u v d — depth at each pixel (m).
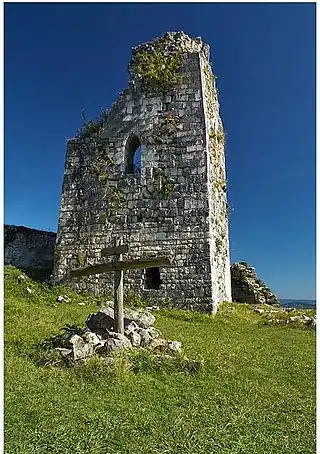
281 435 5.77
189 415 6.18
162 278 17.05
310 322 14.37
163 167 18.19
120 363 7.55
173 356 8.48
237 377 8.14
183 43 19.80
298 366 9.27
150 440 5.36
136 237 17.84
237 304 18.30
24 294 16.25
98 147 19.50
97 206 18.83
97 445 5.13
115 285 8.91
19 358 8.02
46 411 5.92
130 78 19.92
